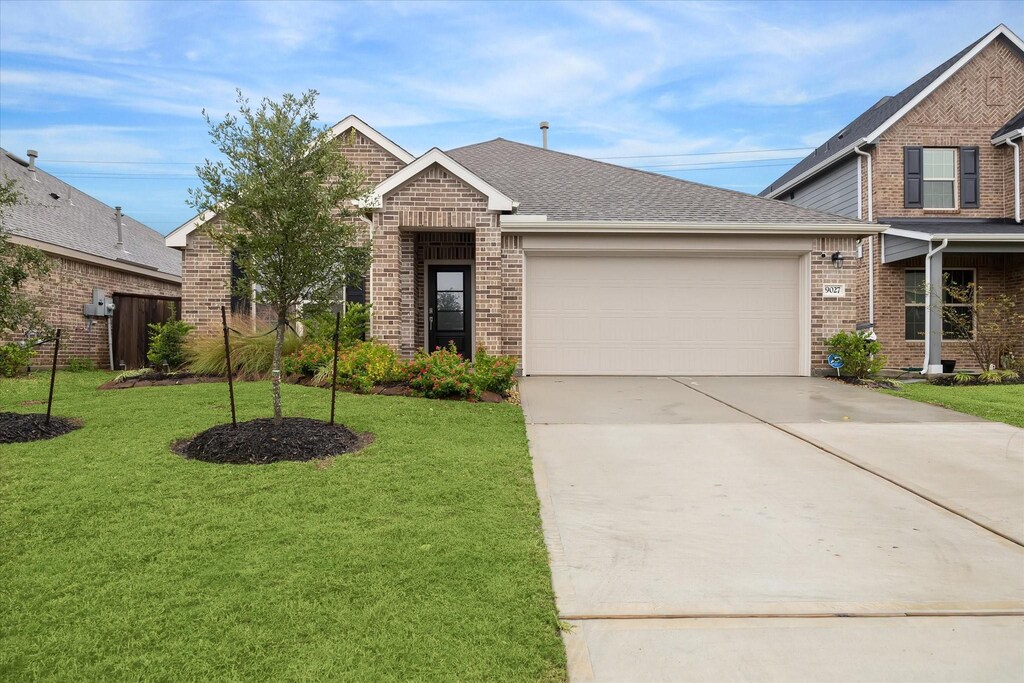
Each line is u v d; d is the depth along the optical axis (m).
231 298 12.52
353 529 4.14
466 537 4.06
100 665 2.68
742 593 3.48
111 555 3.70
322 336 10.34
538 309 11.78
